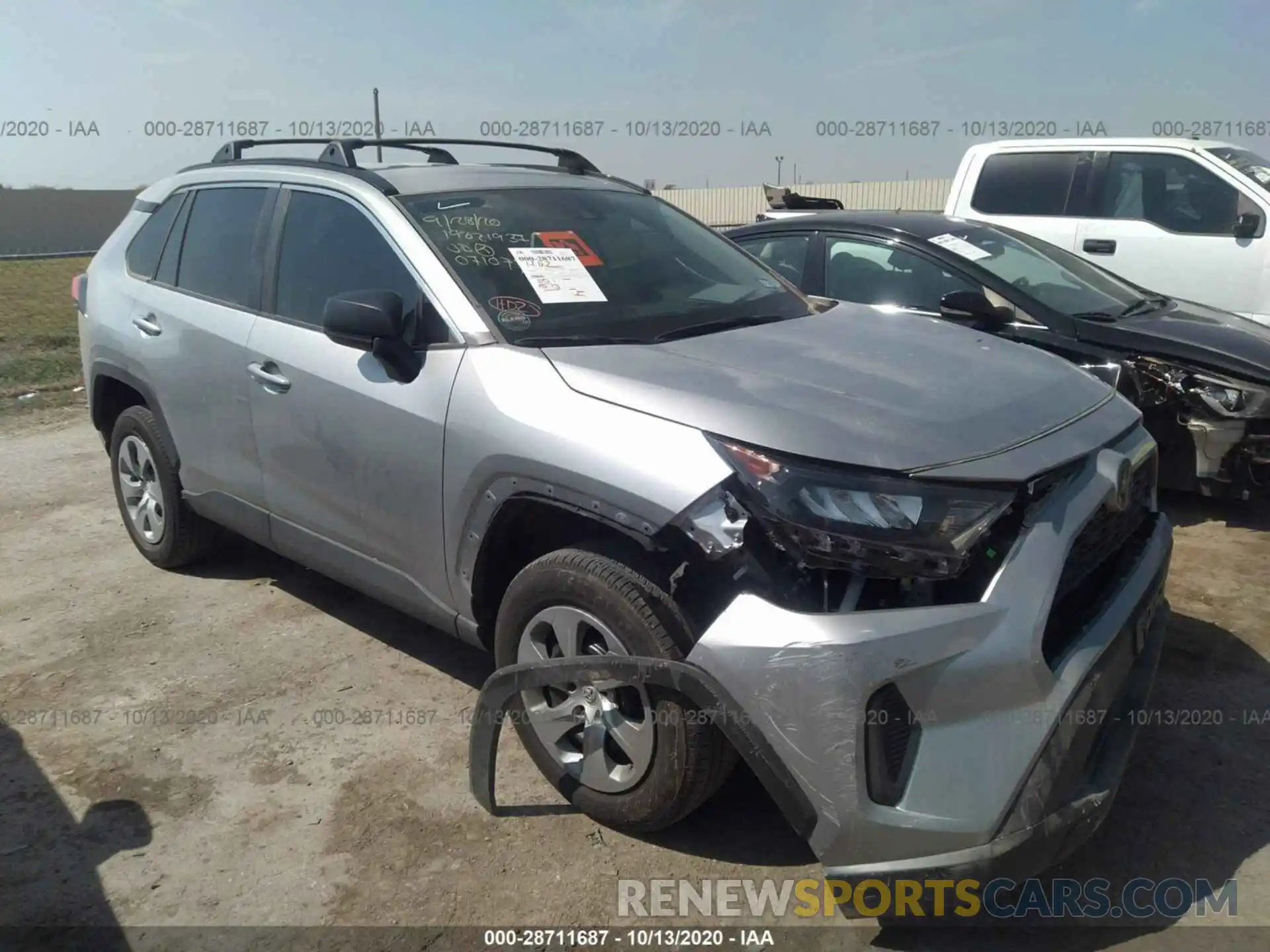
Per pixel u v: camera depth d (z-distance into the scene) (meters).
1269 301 6.82
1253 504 5.37
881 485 2.34
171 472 4.44
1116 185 7.45
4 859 2.82
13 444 7.38
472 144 4.33
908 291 5.52
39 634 4.18
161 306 4.29
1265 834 2.85
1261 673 3.68
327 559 3.68
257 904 2.65
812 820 2.32
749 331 3.31
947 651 2.24
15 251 38.16
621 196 4.13
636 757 2.69
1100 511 2.63
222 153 4.54
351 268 3.50
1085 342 5.09
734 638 2.36
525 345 3.02
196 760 3.27
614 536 2.76
